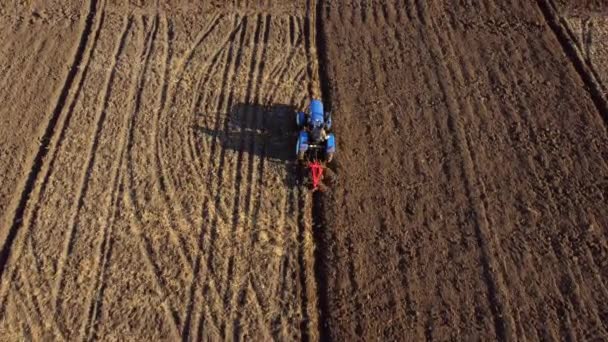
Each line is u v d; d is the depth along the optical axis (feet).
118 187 48.24
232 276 43.32
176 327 40.73
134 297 42.11
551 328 40.83
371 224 46.42
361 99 55.26
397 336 40.50
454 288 42.88
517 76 57.41
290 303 42.09
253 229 45.98
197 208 47.21
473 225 46.42
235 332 40.57
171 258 44.19
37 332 40.32
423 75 57.47
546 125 53.36
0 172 49.19
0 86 55.83
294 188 48.80
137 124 52.80
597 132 52.80
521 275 43.52
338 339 40.37
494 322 41.14
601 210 47.37
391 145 51.70
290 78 57.16
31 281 42.78
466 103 55.11
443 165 50.34
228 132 52.54
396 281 43.21
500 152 51.31
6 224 46.03
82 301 41.86
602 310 41.70
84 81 56.29
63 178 48.83
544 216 46.98
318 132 47.50
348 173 49.62
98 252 44.39
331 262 44.19
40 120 53.11
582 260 44.37
